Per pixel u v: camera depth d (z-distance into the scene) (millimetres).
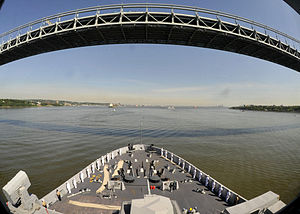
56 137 52281
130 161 16406
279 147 45719
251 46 40906
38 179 22141
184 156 34906
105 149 38938
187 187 12047
